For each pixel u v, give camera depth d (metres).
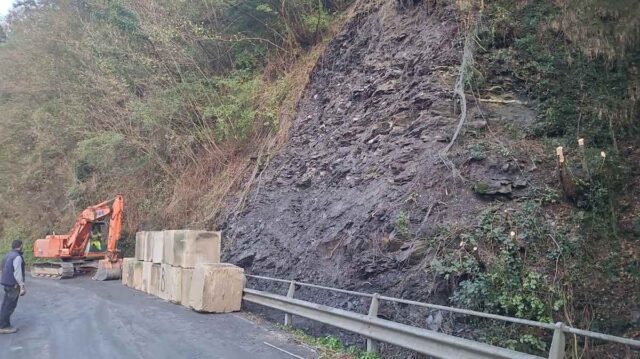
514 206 9.02
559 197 9.02
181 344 9.07
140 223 22.83
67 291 16.97
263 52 20.59
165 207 21.56
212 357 8.20
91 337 9.78
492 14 12.26
